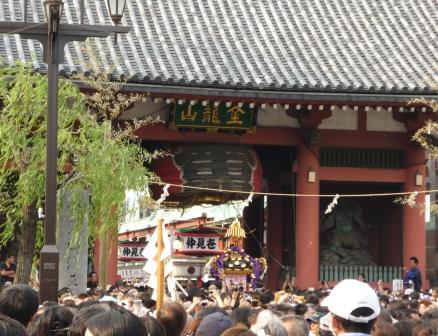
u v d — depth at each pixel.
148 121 48.38
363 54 56.94
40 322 15.92
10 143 35.25
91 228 39.38
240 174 53.69
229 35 57.22
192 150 53.69
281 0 61.53
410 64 56.25
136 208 40.50
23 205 36.38
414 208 54.56
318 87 50.38
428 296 38.16
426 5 62.59
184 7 59.12
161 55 53.59
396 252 57.12
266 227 61.28
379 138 54.97
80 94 37.75
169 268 31.34
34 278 43.19
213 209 65.69
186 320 17.42
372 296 12.80
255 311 18.66
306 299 32.09
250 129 53.03
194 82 49.31
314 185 53.69
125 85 48.44
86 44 49.59
